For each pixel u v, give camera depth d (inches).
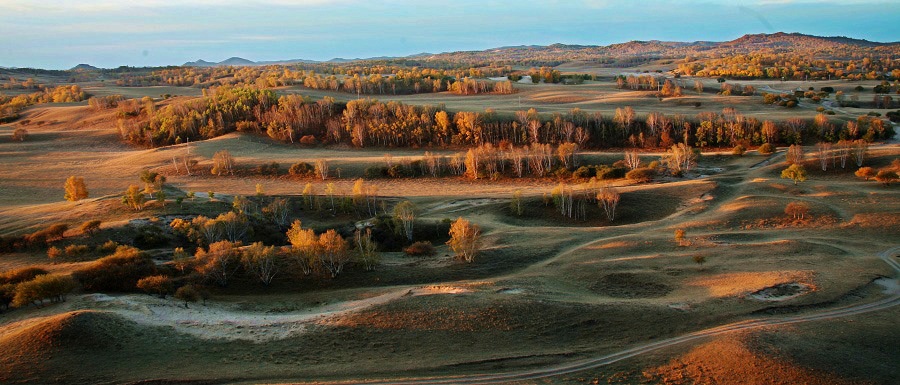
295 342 1950.1
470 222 4033.0
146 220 3757.4
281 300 2620.6
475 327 2018.9
